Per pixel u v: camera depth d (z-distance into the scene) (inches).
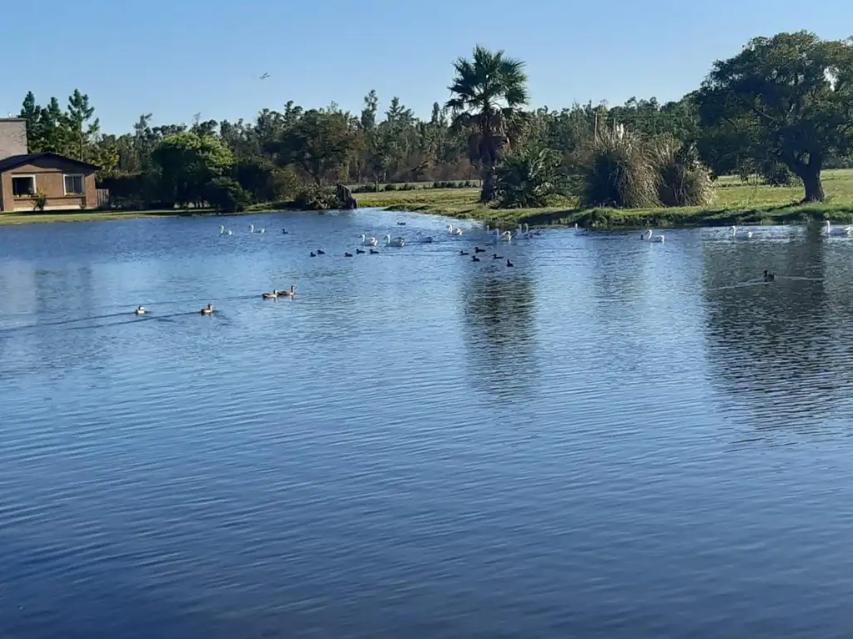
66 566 629.3
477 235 2623.0
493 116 3499.0
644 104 5920.3
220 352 1216.2
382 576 597.6
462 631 534.6
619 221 2699.3
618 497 697.0
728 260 1876.2
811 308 1352.1
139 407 978.1
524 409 912.9
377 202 4478.3
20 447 868.0
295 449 828.6
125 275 2055.9
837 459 753.0
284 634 540.4
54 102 6397.6
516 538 639.1
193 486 754.8
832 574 576.1
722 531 636.7
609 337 1208.2
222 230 3070.9
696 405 903.7
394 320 1385.3
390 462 786.8
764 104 2837.1
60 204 4493.1
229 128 7160.4
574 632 528.4
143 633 547.8
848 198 2901.1
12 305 1670.8
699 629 526.0
